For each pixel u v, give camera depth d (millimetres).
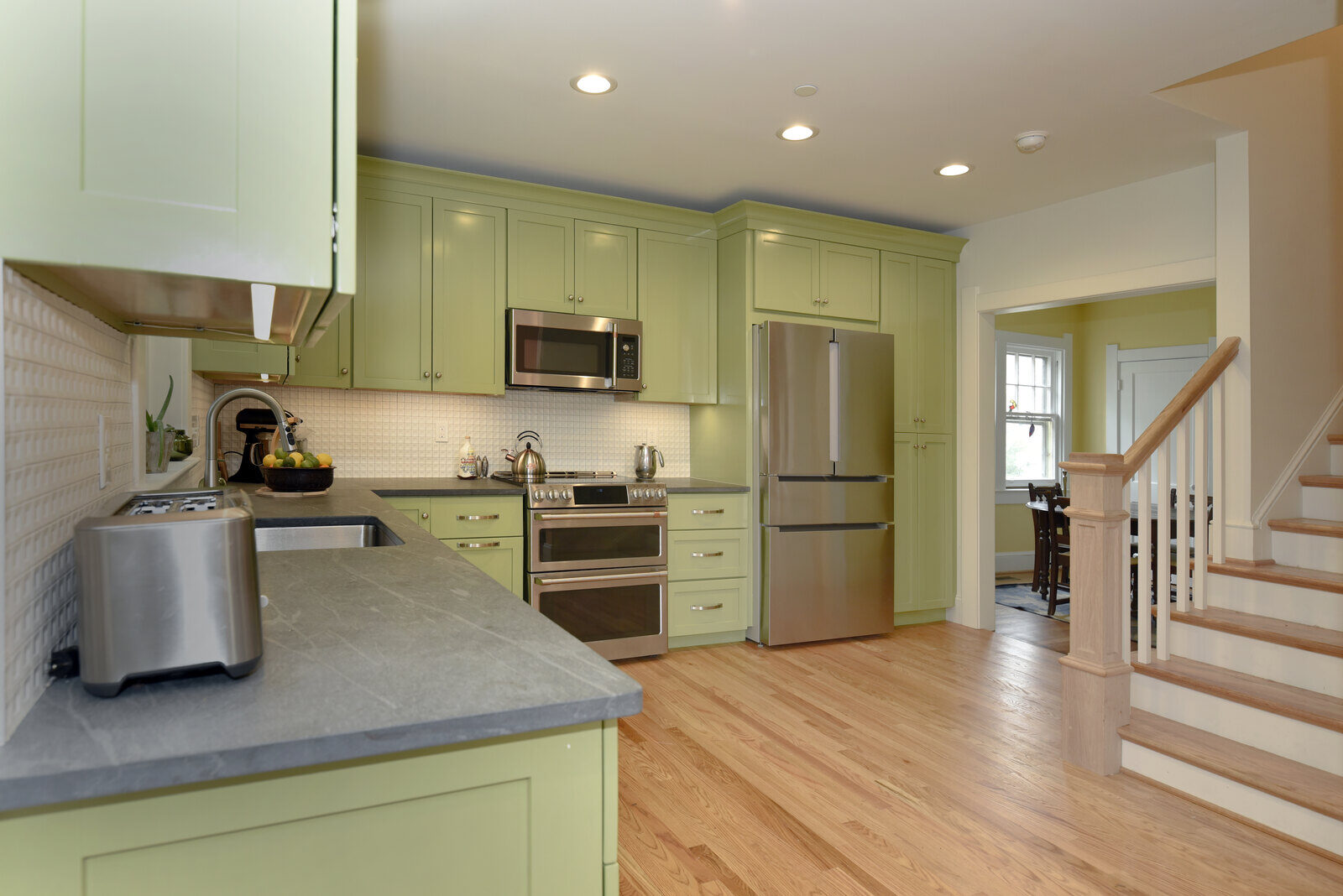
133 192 775
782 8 2379
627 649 3799
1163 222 3766
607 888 865
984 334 4703
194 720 746
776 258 4195
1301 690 2477
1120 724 2615
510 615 1160
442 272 3678
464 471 3955
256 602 876
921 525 4656
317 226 850
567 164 3703
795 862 2064
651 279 4176
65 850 657
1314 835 2113
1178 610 2859
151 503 1188
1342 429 3420
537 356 3814
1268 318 3166
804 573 4133
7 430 707
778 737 2898
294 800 732
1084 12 2404
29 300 776
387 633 1055
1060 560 5047
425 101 3018
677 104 3047
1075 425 7242
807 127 3250
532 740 828
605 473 4172
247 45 828
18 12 733
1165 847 2135
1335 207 3562
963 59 2693
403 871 781
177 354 2650
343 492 3064
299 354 3420
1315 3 2357
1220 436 2994
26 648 762
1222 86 3062
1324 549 2893
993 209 4371
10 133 728
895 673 3697
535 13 2402
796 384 4086
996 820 2283
